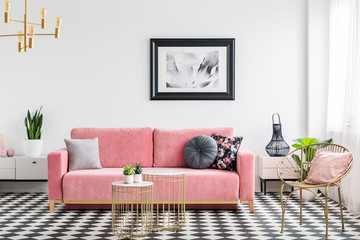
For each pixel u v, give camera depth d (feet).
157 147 18.07
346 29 17.33
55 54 20.17
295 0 20.27
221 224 14.19
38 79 20.17
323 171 13.32
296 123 20.31
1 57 20.21
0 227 13.67
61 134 20.17
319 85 19.94
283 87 20.30
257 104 20.25
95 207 16.61
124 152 17.98
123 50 20.15
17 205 17.26
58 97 20.17
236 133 20.26
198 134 18.11
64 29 20.15
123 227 13.73
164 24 20.16
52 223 14.26
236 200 16.02
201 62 20.11
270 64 20.29
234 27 20.22
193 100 20.18
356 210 15.56
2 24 20.15
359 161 15.43
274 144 19.27
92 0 20.12
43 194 19.83
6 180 19.15
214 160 17.13
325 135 19.94
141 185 13.14
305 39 20.29
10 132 20.25
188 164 17.30
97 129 18.25
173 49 20.11
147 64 20.17
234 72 20.13
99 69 20.16
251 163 16.02
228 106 20.24
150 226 13.62
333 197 18.40
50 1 20.13
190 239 12.34
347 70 16.80
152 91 20.06
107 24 20.16
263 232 13.09
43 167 19.12
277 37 20.29
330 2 19.39
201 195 15.94
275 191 20.38
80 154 16.97
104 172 16.28
